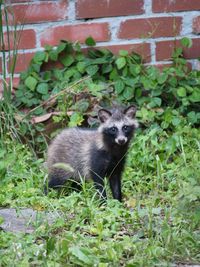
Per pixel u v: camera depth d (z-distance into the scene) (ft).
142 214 24.40
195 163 29.40
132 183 31.04
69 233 22.66
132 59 36.11
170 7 36.37
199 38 36.68
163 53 36.60
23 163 32.42
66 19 36.55
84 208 25.32
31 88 35.78
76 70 36.29
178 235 22.50
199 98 35.22
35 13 36.42
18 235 22.66
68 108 35.37
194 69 36.83
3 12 36.27
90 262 20.18
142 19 36.42
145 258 20.79
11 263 20.20
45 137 35.24
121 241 22.45
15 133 34.47
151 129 33.81
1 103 34.81
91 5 36.37
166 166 31.60
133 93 35.29
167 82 35.60
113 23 36.50
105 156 30.58
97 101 35.37
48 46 36.50
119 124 30.58
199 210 23.32
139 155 32.09
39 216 24.91
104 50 36.50
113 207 26.45
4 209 27.71
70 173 31.71
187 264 21.02
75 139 32.19
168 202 27.12
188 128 33.88
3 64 35.12
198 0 36.40
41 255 20.61
